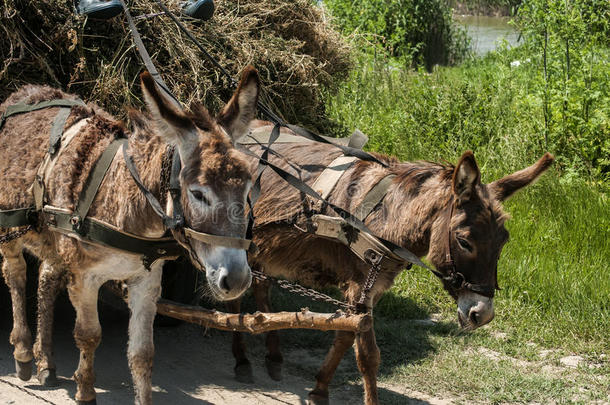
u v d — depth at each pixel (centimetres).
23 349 418
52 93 417
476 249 356
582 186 752
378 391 451
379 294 404
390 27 1667
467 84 983
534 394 447
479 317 358
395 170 401
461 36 1841
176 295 484
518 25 1092
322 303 596
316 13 591
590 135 823
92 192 341
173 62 470
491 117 919
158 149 327
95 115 376
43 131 388
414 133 893
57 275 411
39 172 367
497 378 467
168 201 311
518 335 538
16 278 424
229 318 360
